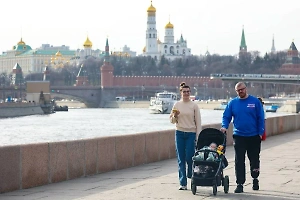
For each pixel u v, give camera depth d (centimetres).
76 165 4575
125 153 5197
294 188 4006
